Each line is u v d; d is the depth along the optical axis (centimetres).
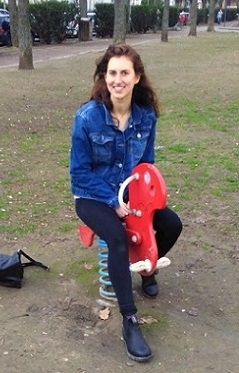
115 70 303
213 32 4119
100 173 323
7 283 371
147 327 329
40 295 364
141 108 323
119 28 1786
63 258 418
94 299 360
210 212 520
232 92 1218
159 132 851
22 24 1595
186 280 392
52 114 977
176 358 304
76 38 3209
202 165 672
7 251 429
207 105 1072
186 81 1385
